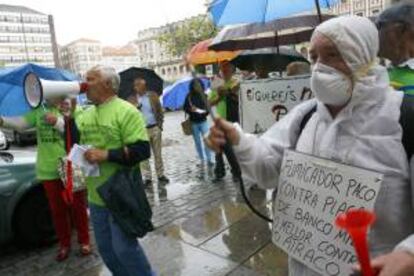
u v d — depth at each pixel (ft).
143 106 23.35
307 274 5.43
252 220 16.57
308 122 5.48
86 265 14.39
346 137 4.91
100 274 13.74
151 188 22.86
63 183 13.76
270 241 14.53
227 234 15.51
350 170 4.77
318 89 4.91
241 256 13.73
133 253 10.22
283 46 21.62
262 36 20.53
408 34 6.81
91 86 10.34
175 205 19.45
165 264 13.64
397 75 6.63
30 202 15.88
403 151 4.58
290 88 13.80
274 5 12.01
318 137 5.23
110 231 10.49
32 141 46.57
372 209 4.58
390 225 4.63
